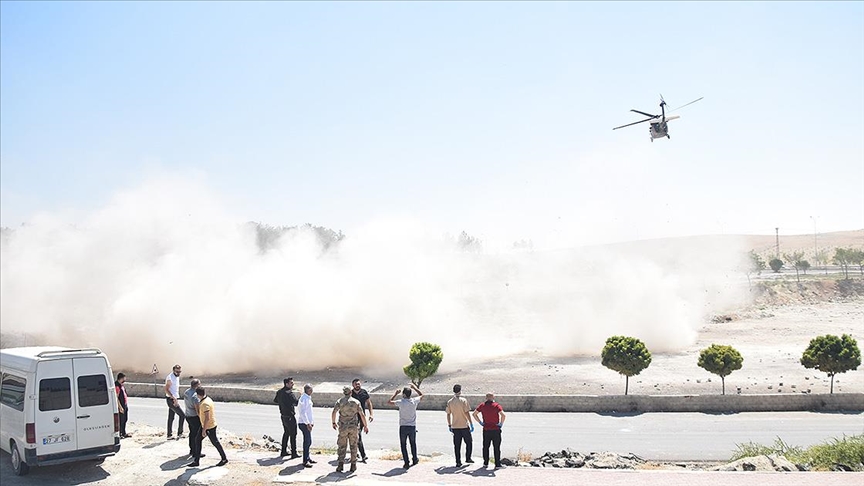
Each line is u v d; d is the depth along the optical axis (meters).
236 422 21.84
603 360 26.70
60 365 12.09
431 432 20.33
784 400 23.83
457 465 12.49
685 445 18.58
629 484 10.91
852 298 58.94
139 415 22.53
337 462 12.75
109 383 12.55
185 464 12.46
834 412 23.38
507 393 27.95
